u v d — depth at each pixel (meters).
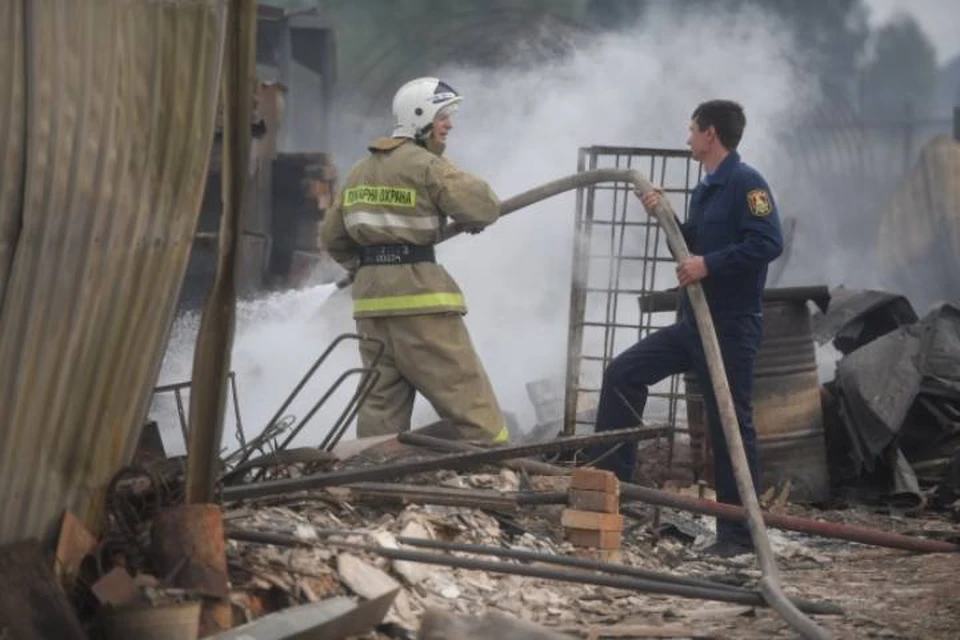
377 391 21.47
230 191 13.22
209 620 12.72
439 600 15.28
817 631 14.52
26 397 12.29
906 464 25.34
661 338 21.58
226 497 15.96
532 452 18.83
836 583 18.23
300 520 16.33
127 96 12.97
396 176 21.00
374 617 13.34
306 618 12.70
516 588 16.19
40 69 12.07
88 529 13.27
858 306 28.77
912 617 16.06
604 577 15.87
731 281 20.86
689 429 24.67
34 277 12.16
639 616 15.68
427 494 17.70
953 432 26.06
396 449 19.47
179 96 13.45
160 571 12.98
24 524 12.52
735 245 20.42
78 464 13.09
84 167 12.52
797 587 17.94
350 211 21.28
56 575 12.38
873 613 16.25
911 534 22.61
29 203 12.01
